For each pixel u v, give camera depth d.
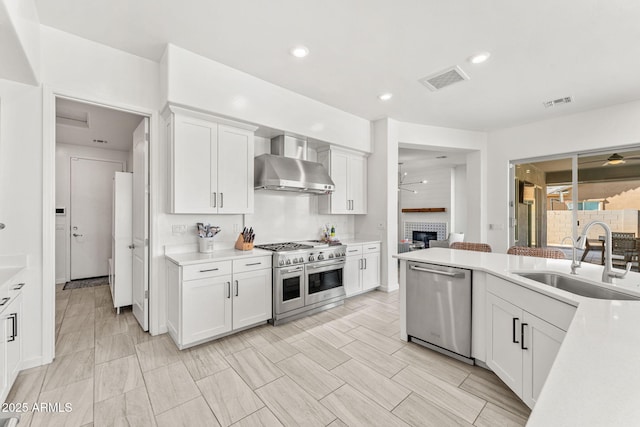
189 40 2.46
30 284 2.19
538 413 0.52
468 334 2.29
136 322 3.09
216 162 2.93
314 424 1.65
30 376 2.08
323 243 3.90
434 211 8.07
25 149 2.19
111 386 1.98
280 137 3.59
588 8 2.03
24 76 2.07
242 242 3.17
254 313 2.94
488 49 2.56
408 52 2.62
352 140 4.21
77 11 2.10
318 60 2.77
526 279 1.81
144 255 2.82
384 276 4.43
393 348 2.58
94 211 5.01
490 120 4.48
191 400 1.85
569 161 4.34
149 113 2.74
